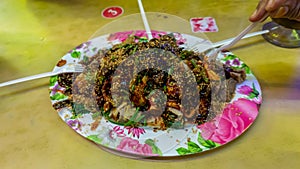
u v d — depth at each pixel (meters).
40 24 0.43
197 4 0.47
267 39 0.39
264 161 0.27
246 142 0.28
